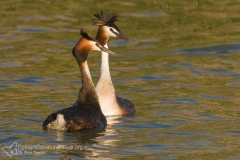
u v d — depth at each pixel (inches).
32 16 1069.1
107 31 629.9
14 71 797.2
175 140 527.2
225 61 873.5
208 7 1150.3
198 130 560.4
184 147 507.8
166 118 602.5
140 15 1091.9
